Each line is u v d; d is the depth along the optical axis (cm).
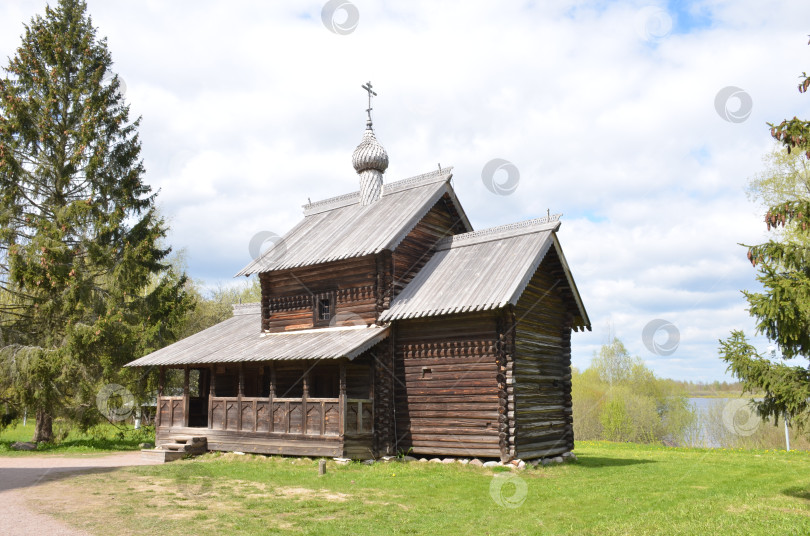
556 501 1349
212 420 2198
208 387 2692
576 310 2283
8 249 2670
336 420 1912
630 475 1745
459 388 1950
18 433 3766
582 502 1339
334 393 2238
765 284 1258
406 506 1284
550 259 2167
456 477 1642
